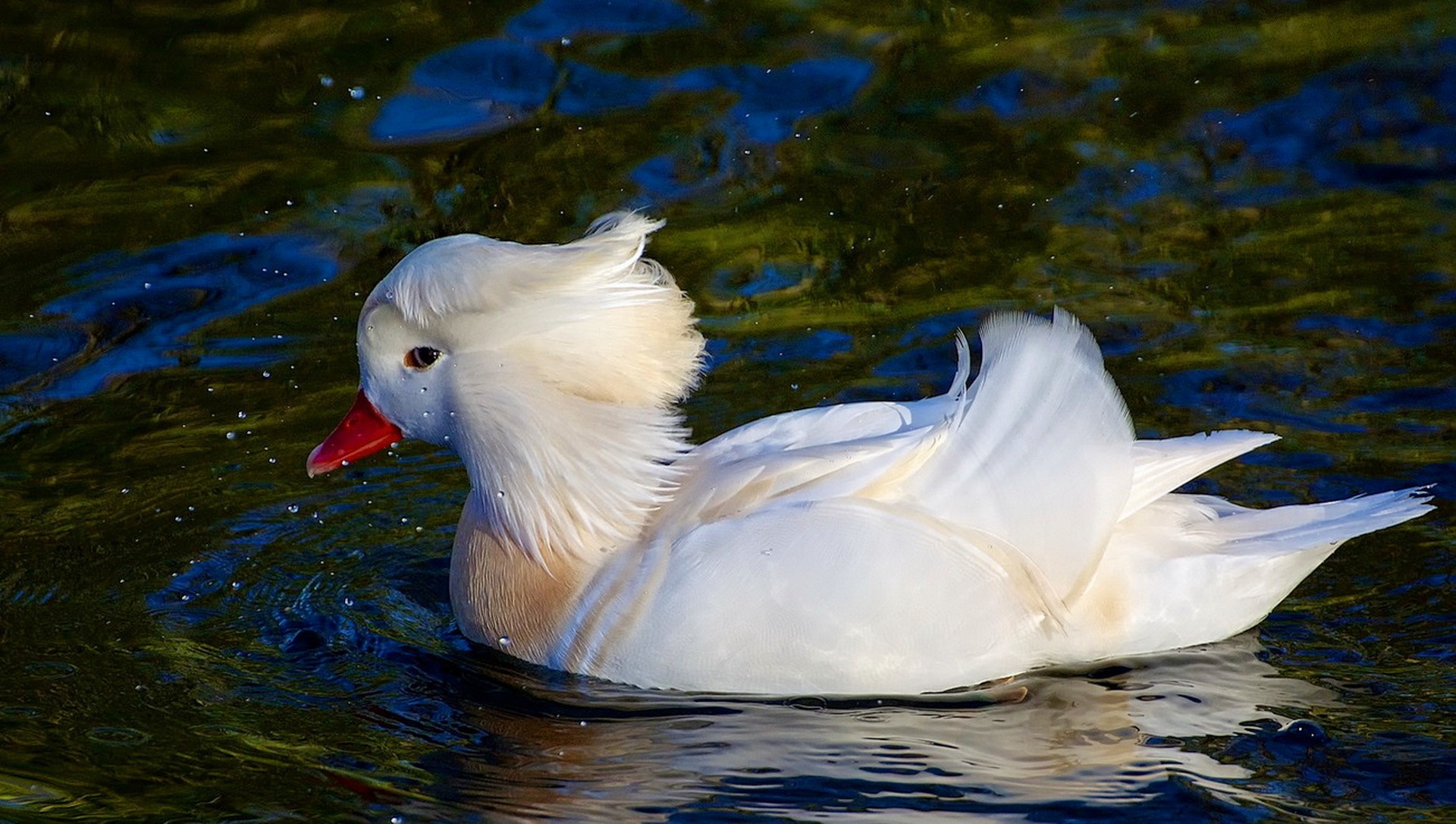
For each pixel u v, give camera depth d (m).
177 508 11.87
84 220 15.86
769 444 10.12
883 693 9.41
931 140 17.27
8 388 13.38
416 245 15.47
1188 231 15.54
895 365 13.67
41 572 10.98
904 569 9.23
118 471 12.31
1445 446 12.02
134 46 18.81
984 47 18.97
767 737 9.05
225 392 13.39
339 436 10.51
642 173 16.67
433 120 17.61
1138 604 9.66
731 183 16.59
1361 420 12.43
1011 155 16.95
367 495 12.31
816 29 19.28
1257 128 17.17
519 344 9.70
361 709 9.45
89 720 9.26
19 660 9.91
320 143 17.19
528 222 15.80
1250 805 8.21
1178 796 8.32
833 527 9.30
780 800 8.41
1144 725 9.05
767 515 9.45
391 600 10.88
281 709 9.45
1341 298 14.22
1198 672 9.61
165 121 17.53
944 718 9.21
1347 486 11.59
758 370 13.68
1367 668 9.57
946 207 16.12
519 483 9.95
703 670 9.45
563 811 8.33
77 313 14.44
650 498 9.83
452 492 12.41
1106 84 18.14
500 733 9.18
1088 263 15.11
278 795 8.49
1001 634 9.44
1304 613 10.23
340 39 19.00
